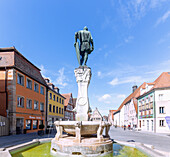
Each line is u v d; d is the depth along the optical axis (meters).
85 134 7.14
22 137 14.89
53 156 6.23
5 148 6.91
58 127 7.19
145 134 23.70
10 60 19.38
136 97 39.94
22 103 20.84
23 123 20.36
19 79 20.66
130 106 46.12
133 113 42.47
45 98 29.42
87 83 8.48
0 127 16.22
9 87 18.42
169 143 13.52
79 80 8.51
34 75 25.23
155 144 12.54
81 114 8.12
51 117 33.72
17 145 7.77
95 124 6.64
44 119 28.42
